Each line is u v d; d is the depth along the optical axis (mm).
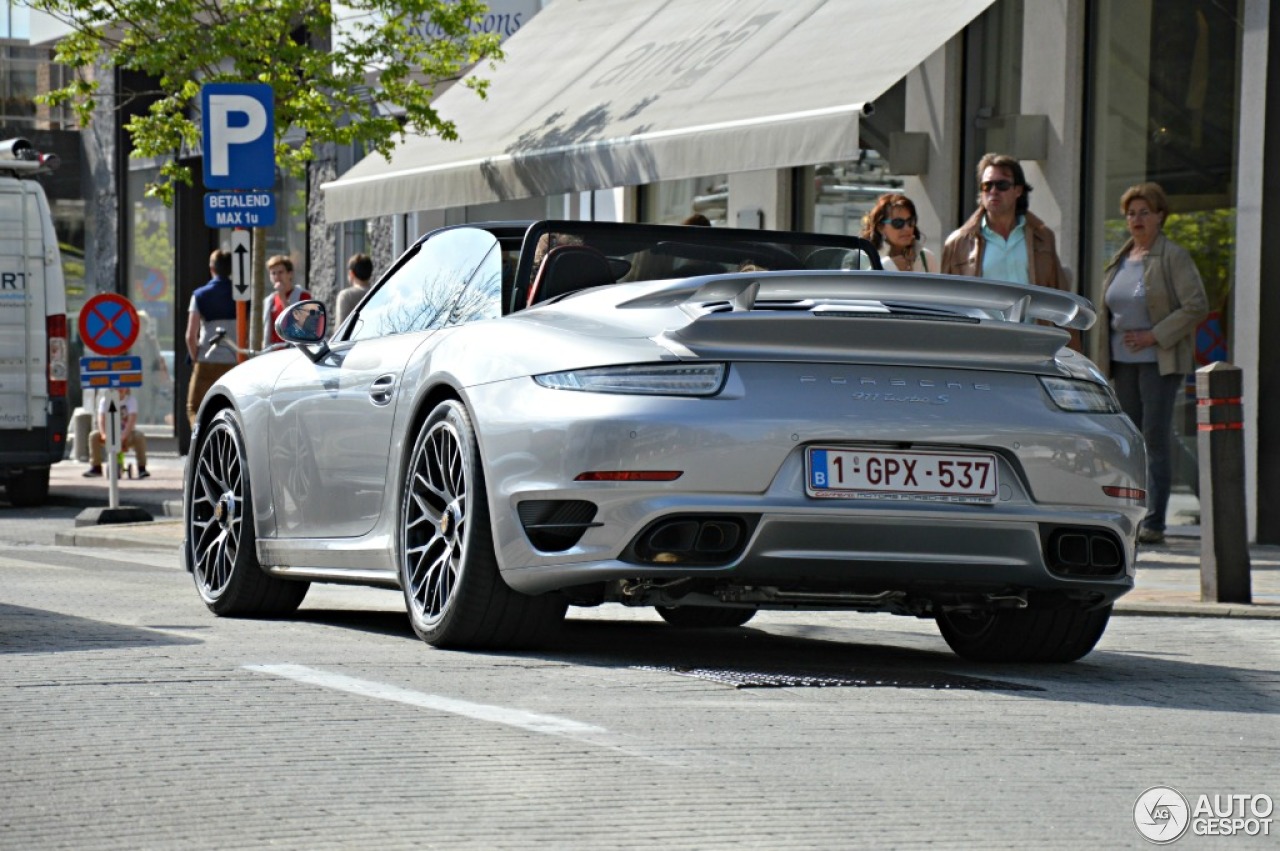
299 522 10727
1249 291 17828
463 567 8828
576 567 8320
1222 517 12555
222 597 11336
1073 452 8523
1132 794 5898
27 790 5664
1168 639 10828
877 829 5301
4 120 41188
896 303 9000
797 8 20453
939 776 6078
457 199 22906
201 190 38719
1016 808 5633
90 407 38062
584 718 6984
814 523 8195
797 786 5848
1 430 25250
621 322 8586
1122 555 8750
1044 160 19438
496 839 5098
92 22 26453
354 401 10148
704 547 8195
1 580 14016
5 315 25312
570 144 20938
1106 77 19031
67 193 41438
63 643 9172
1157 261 16922
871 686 8109
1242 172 17891
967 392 8445
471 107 25094
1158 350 16938
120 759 6113
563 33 25312
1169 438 17062
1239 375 12578
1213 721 7449
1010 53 20016
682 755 6301
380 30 25859
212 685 7645
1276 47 17688
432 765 6055
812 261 10172
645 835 5164
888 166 20672
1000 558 8445
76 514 24266
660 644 9883
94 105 27234
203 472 11805
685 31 22203
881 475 8273
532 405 8484
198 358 26125
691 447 8133
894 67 17250
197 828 5199
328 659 8562
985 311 9016
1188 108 18453
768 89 18672
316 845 5023
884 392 8305
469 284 9930
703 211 24844
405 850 4973
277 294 25469
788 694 7762
